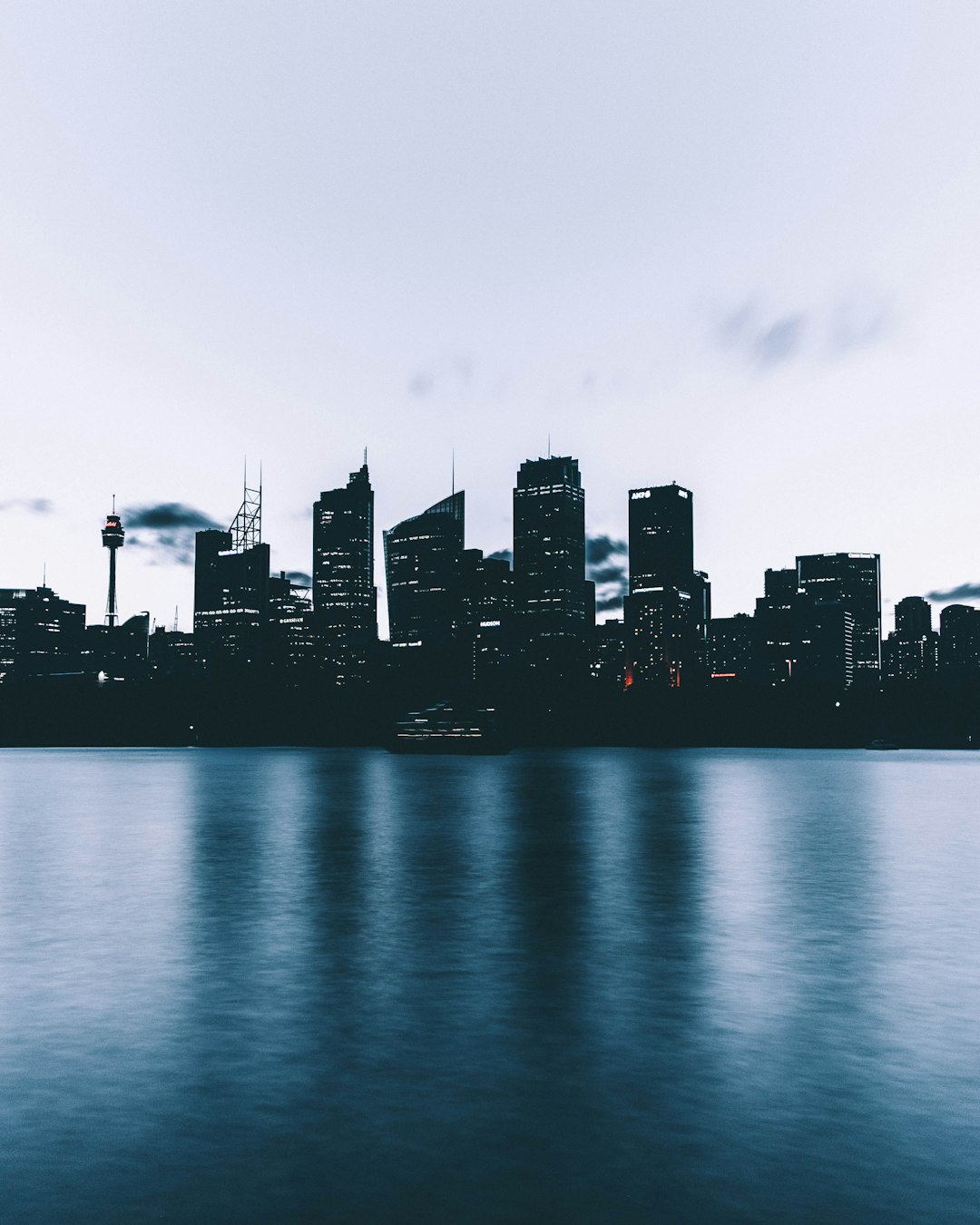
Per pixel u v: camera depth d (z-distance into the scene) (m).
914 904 33.47
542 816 76.56
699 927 28.95
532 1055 16.64
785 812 82.88
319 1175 11.94
